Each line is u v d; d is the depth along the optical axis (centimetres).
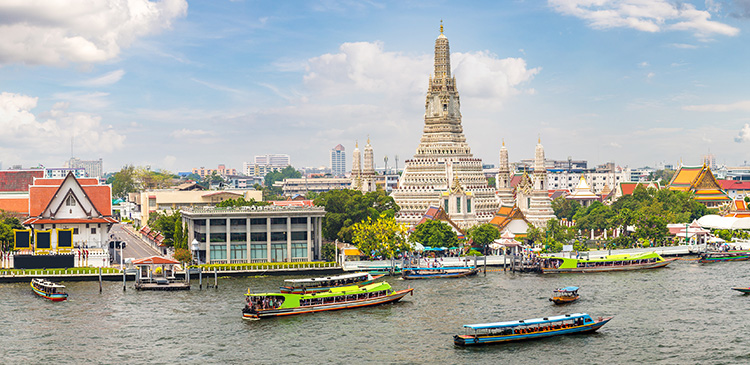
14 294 18800
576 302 17562
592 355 13525
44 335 14825
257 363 13138
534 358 13388
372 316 16462
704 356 13400
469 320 15975
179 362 13200
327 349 13962
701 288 19250
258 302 16425
